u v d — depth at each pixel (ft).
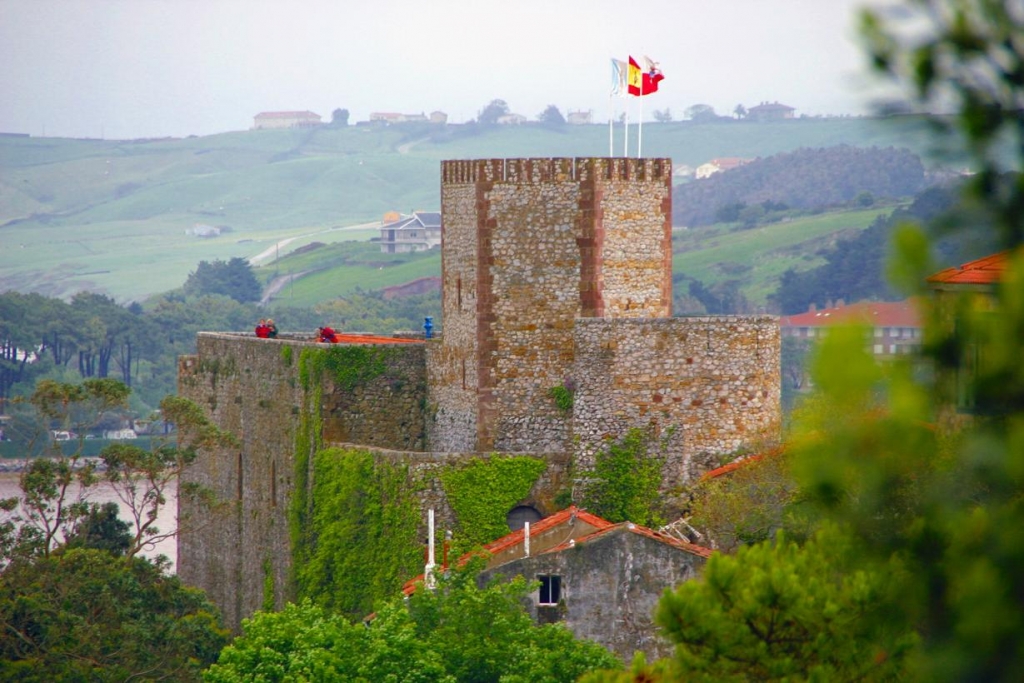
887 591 359.25
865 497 358.64
